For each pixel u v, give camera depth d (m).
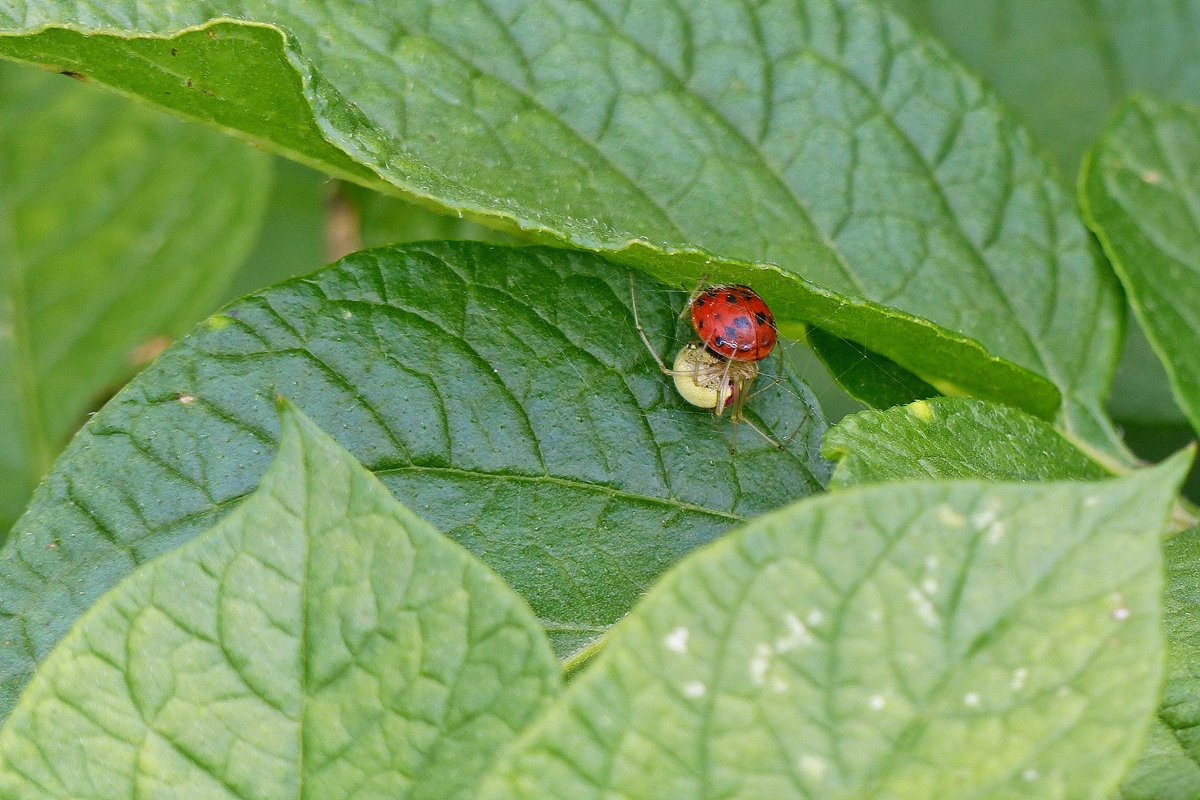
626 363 0.36
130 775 0.33
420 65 0.36
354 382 0.35
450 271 0.36
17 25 0.35
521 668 0.33
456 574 0.33
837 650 0.33
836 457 0.35
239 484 0.35
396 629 0.33
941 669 0.33
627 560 0.35
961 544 0.33
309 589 0.33
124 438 0.35
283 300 0.36
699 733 0.33
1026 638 0.33
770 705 0.33
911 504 0.33
